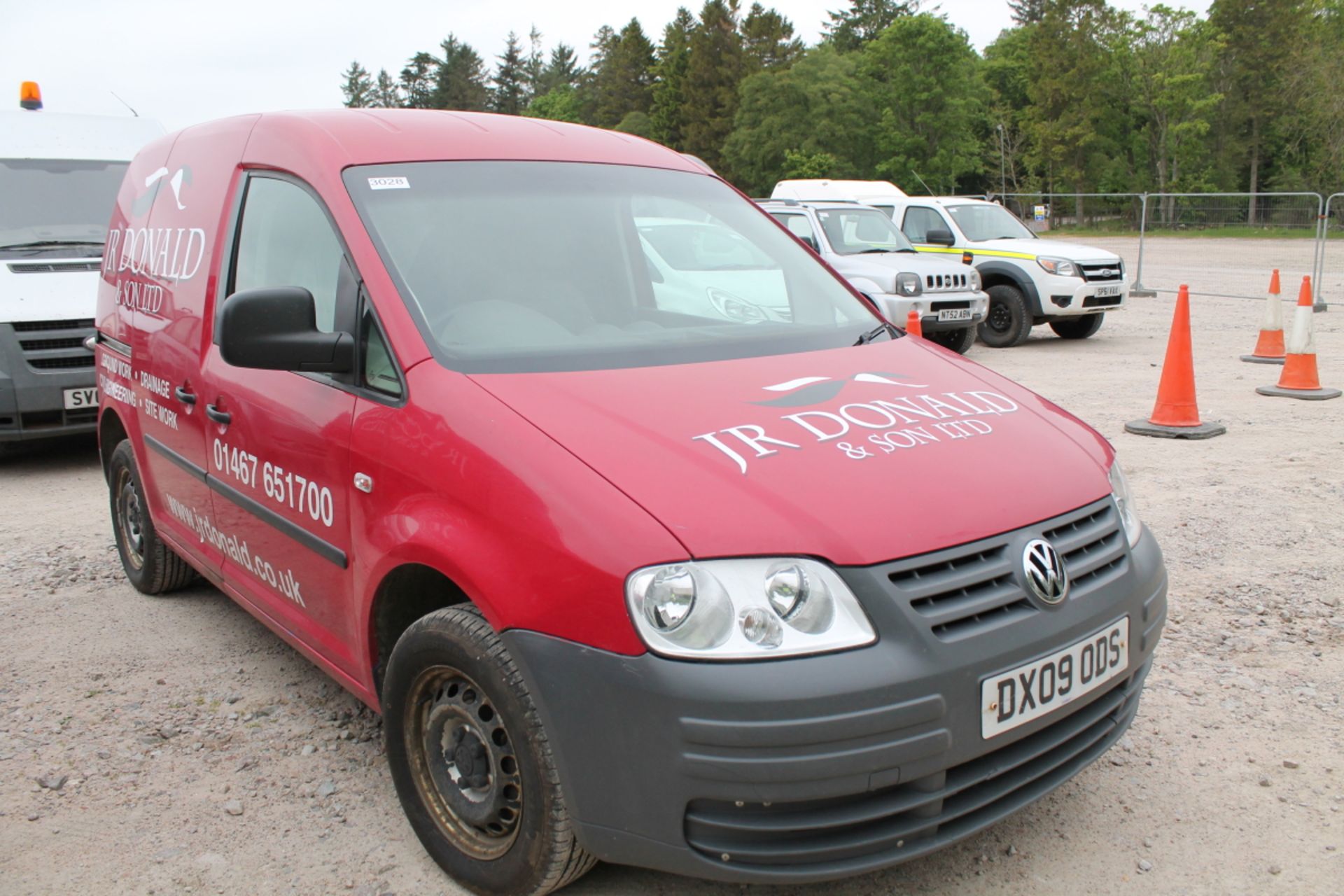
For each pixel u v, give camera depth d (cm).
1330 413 833
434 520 255
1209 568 494
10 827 303
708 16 9450
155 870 283
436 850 275
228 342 276
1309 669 392
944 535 235
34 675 407
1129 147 7525
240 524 360
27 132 827
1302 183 6469
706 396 274
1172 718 358
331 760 340
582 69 14275
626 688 218
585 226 342
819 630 220
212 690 393
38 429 714
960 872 278
